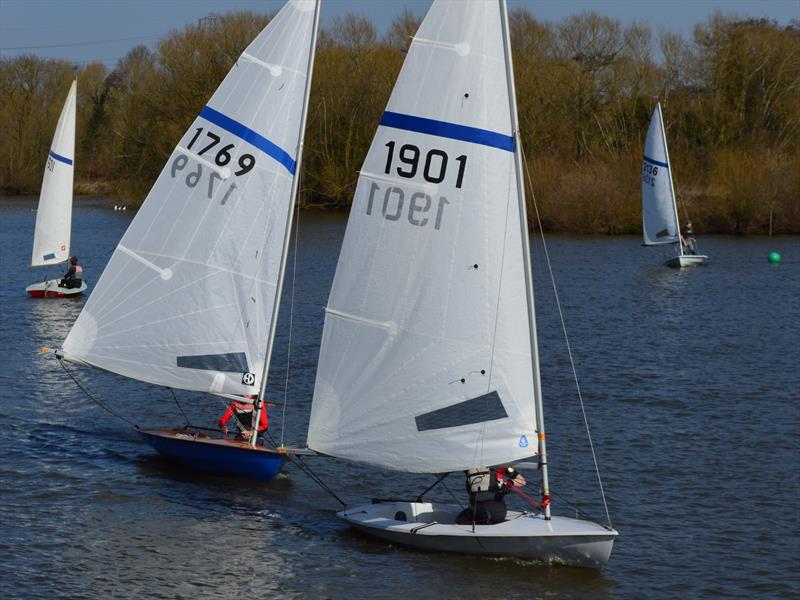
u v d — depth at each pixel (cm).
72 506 3981
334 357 3681
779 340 8088
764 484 4472
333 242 15988
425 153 3525
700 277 12494
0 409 5453
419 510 3703
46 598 3161
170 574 3372
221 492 4203
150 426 5216
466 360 3525
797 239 17762
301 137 4319
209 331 4472
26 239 15875
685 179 19562
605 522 4006
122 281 4538
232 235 4438
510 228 3481
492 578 3378
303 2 4331
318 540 3691
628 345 7850
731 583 3425
